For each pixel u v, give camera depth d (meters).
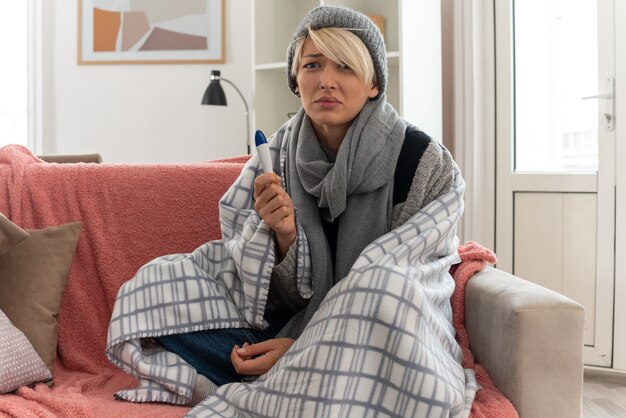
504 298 1.36
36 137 4.13
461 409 1.21
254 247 1.43
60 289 1.65
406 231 1.40
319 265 1.48
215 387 1.43
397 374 1.19
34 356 1.48
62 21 4.12
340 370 1.19
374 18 3.35
